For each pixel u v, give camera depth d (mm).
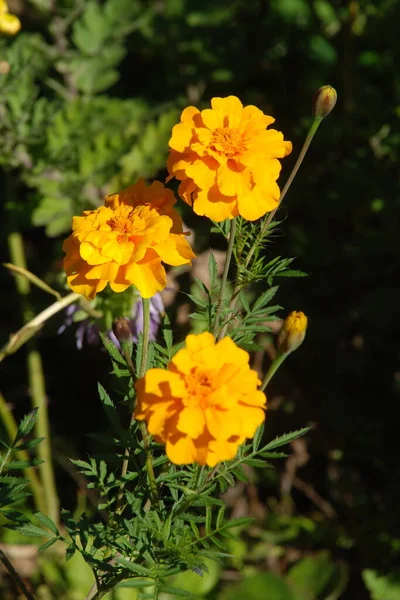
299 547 933
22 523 601
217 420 521
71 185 913
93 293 575
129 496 581
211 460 525
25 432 607
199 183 572
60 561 886
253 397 533
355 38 1015
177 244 576
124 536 602
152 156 929
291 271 610
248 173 577
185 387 530
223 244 978
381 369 977
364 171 959
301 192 1015
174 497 592
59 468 1000
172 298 907
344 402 981
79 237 566
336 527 942
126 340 574
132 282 566
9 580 891
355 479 960
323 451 988
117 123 962
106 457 593
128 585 592
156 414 530
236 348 544
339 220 1006
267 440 979
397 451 960
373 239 955
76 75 1012
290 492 997
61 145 905
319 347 996
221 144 575
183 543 578
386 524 929
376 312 956
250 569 916
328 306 1005
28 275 804
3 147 906
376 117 972
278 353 576
